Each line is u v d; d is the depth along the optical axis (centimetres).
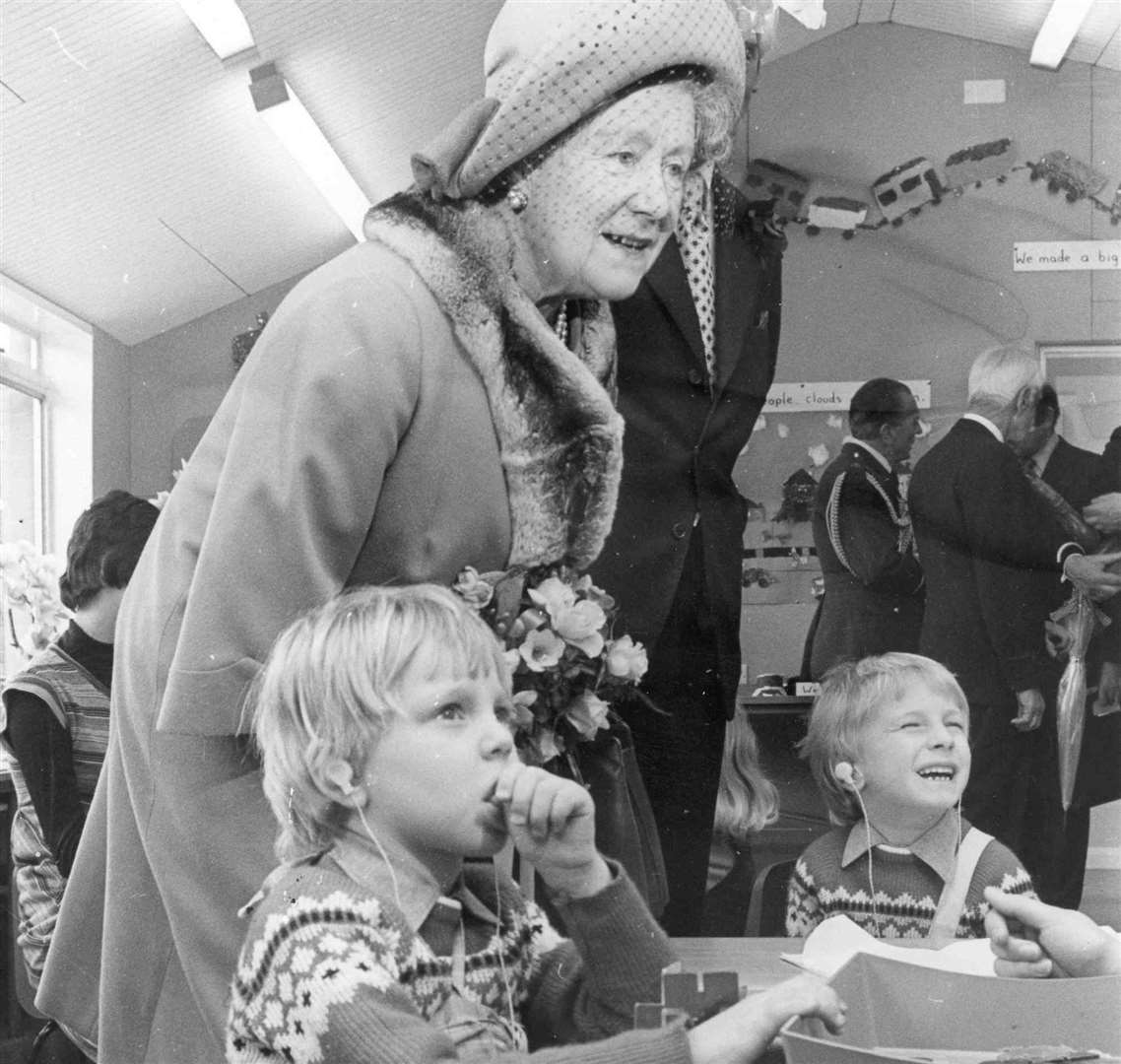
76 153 125
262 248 127
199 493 111
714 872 119
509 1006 88
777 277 127
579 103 115
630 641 117
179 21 119
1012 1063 81
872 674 122
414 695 89
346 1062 78
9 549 130
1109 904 121
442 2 118
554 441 114
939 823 119
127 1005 108
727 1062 78
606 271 118
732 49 121
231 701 102
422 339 109
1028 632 125
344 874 87
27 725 121
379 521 109
